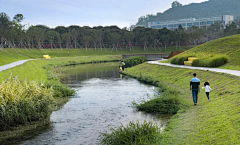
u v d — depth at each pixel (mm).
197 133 9164
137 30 133750
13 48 80625
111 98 18891
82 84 27484
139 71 37844
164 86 21672
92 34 113688
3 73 25984
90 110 15023
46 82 21656
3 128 11305
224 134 8281
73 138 10141
